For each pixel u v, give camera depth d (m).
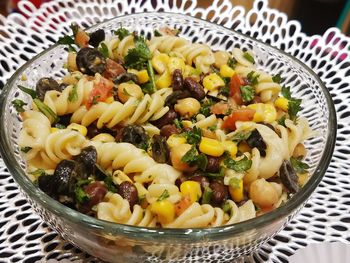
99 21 0.27
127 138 0.17
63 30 0.26
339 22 0.42
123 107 0.18
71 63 0.20
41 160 0.17
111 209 0.15
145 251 0.15
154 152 0.17
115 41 0.21
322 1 0.46
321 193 0.20
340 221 0.19
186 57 0.22
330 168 0.21
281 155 0.17
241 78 0.20
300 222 0.19
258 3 0.28
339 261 0.17
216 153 0.16
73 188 0.15
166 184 0.16
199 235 0.14
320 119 0.19
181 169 0.16
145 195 0.16
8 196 0.19
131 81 0.19
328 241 0.18
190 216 0.15
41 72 0.21
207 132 0.18
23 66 0.20
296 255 0.17
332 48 0.26
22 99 0.19
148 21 0.24
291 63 0.22
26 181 0.15
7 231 0.18
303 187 0.15
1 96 0.18
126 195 0.15
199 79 0.20
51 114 0.18
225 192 0.16
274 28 0.27
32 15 0.26
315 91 0.20
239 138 0.17
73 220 0.14
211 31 0.25
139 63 0.20
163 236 0.14
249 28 0.27
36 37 0.25
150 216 0.15
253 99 0.20
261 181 0.16
